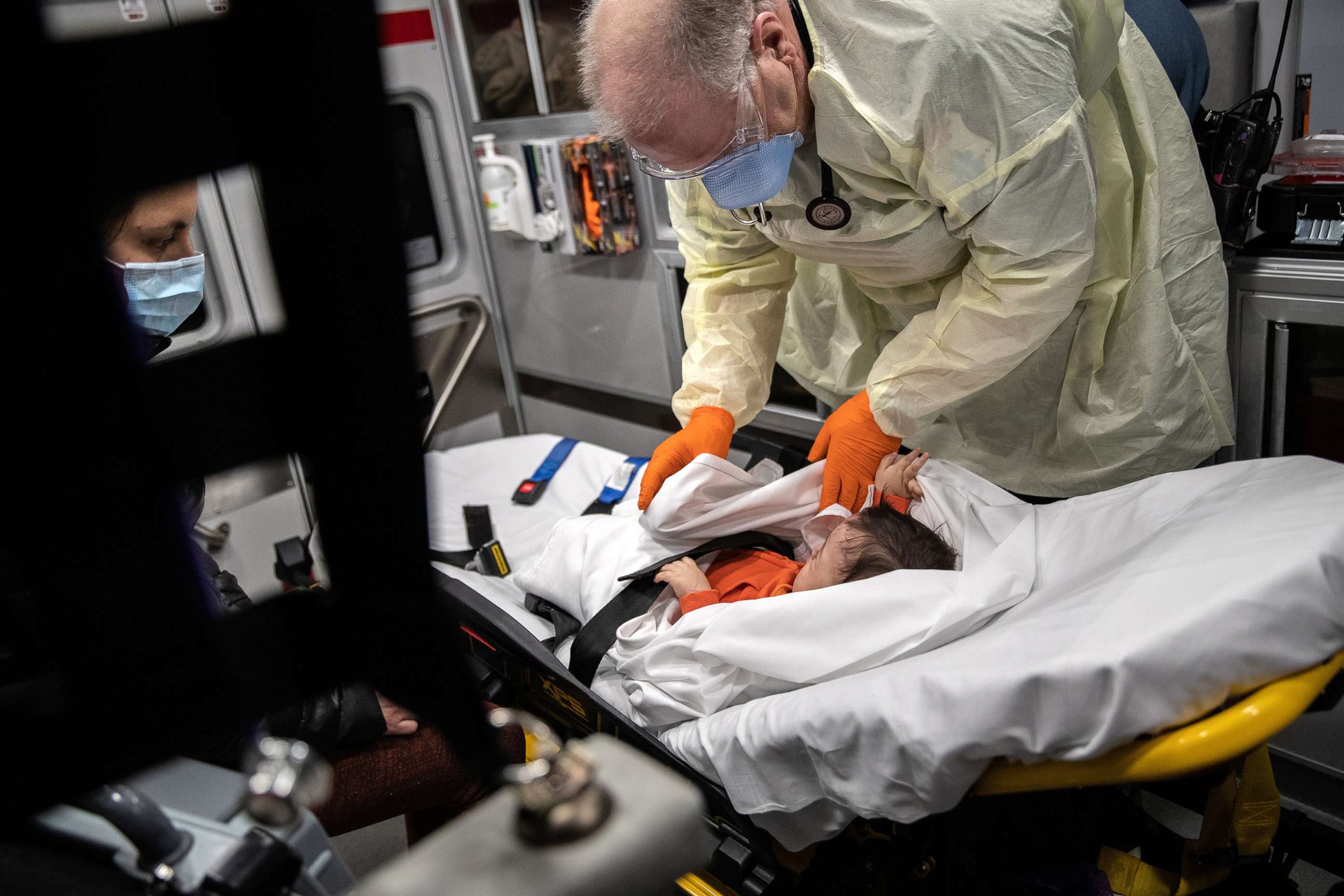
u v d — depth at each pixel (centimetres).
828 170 154
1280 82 203
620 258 300
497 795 52
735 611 143
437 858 48
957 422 204
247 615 54
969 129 136
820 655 138
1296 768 201
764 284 199
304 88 42
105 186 41
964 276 162
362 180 44
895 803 110
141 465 47
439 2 282
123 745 52
